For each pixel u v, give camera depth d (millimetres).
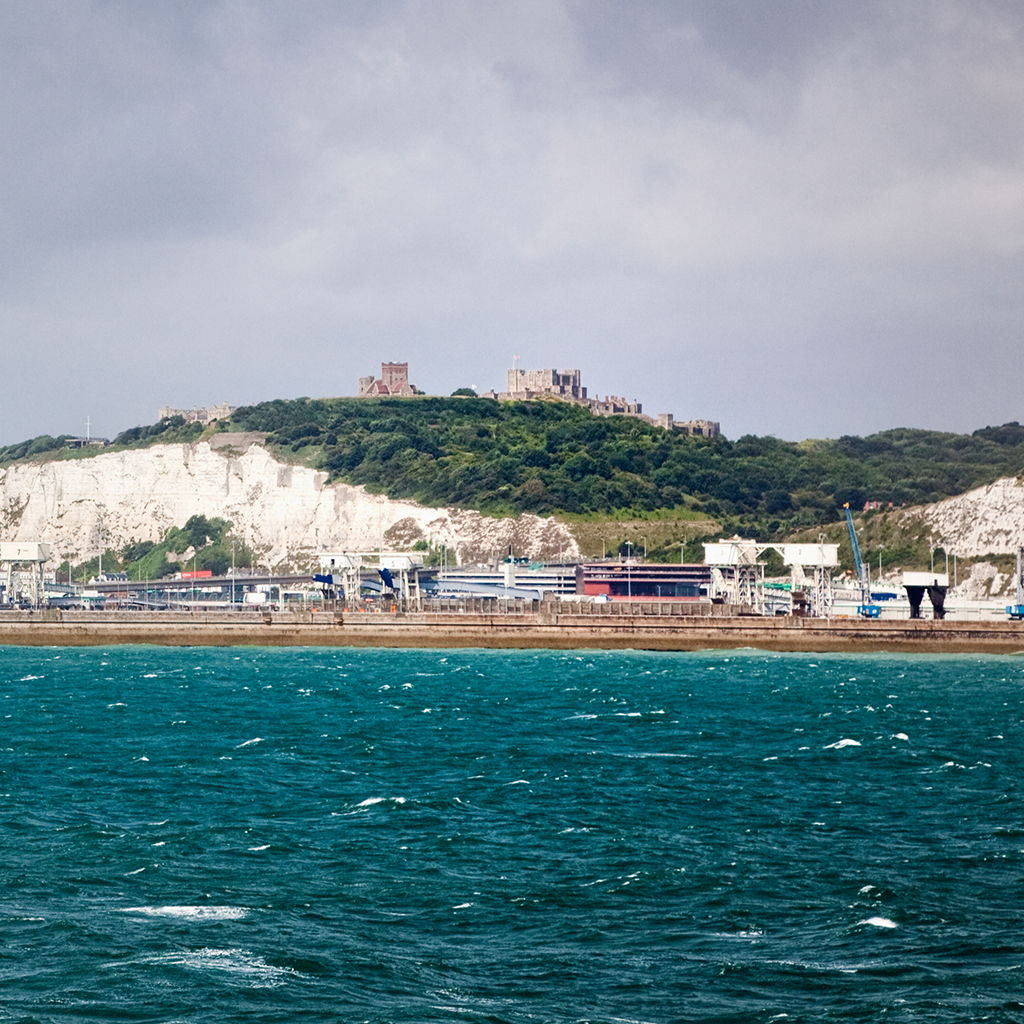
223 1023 141125
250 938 168000
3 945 163875
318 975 155375
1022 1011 145625
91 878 194375
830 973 157125
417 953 163625
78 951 162250
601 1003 147875
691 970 158125
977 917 177625
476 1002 147875
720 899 185750
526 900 185375
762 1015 144625
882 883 192500
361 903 183750
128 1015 143000
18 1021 140375
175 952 162125
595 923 175625
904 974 156625
